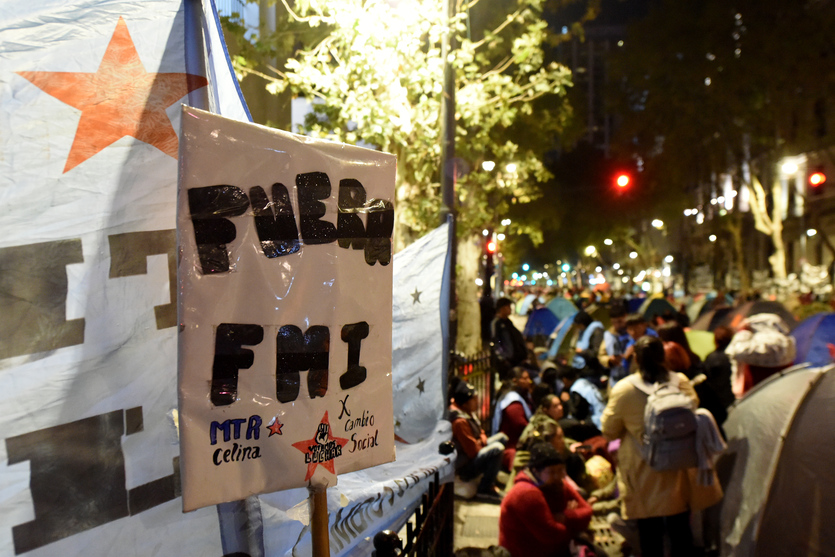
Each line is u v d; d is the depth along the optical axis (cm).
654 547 502
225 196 163
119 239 183
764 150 3472
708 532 534
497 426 765
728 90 2769
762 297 3034
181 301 155
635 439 498
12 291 167
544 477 467
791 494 421
